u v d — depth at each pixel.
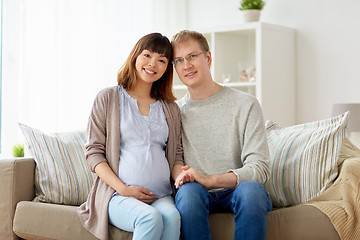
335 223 1.81
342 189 1.95
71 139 2.46
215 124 2.10
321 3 3.88
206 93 2.16
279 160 2.23
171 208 1.79
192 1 4.70
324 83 3.89
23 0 3.48
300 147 2.21
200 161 2.08
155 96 2.16
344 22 3.77
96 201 1.92
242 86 4.19
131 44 4.23
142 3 4.34
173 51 2.12
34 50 3.54
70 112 3.76
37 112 3.56
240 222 1.74
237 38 4.22
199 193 1.79
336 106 3.46
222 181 1.86
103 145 1.99
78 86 3.82
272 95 3.81
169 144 2.07
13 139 3.59
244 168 1.91
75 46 3.80
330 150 2.10
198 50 2.09
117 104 2.02
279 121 3.88
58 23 3.69
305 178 2.11
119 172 1.93
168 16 4.57
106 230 1.84
